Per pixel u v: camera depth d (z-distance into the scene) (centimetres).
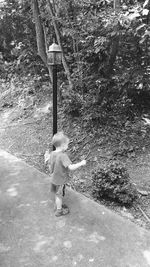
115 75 485
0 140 534
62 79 592
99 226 263
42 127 541
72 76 531
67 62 552
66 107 528
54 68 343
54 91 350
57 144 274
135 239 245
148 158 394
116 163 322
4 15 732
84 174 372
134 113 494
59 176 274
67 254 228
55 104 355
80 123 497
